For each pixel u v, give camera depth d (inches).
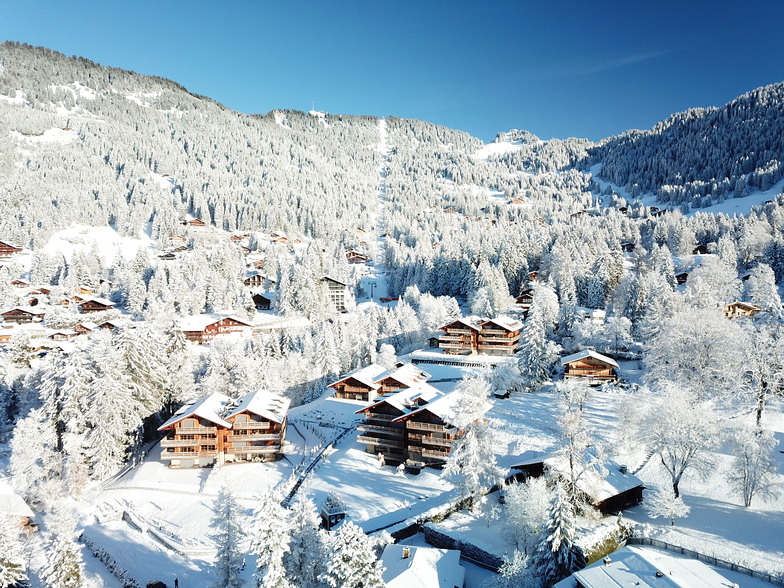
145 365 3134.8
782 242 5442.9
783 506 1759.4
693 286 3831.2
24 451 2529.5
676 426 1879.9
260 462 2778.1
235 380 3422.7
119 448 2768.2
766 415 2448.3
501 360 4069.9
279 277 6988.2
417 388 2876.5
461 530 1829.5
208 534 2069.4
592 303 5093.5
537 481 1793.8
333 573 1256.2
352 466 2568.9
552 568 1477.6
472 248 6850.4
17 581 1658.5
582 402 2655.0
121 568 1875.0
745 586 1396.4
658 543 1649.9
